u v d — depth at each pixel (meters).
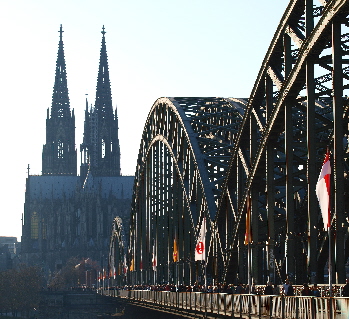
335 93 52.09
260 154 70.31
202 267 99.94
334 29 52.31
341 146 52.00
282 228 77.44
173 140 114.31
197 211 99.31
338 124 52.03
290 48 62.81
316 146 62.88
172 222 128.00
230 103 106.94
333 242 57.53
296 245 68.88
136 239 172.38
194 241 103.38
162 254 138.38
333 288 48.31
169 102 111.62
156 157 136.12
